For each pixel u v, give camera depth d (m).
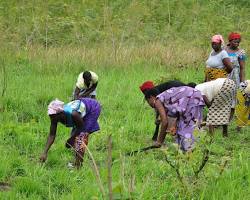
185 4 51.56
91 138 18.34
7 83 26.75
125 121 21.61
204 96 19.83
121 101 24.61
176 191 13.55
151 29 42.88
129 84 27.59
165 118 16.05
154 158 16.98
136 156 16.23
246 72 31.66
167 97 16.38
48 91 25.89
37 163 16.05
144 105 24.00
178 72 30.67
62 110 15.77
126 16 45.31
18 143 18.20
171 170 15.17
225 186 13.94
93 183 14.26
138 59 33.59
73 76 29.66
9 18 42.66
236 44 22.28
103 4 48.81
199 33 43.50
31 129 19.70
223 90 19.88
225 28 44.41
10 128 19.42
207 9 49.66
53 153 17.12
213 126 20.31
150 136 19.88
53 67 31.19
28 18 43.09
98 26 43.16
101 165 15.73
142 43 39.47
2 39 36.88
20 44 37.97
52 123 15.94
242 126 21.44
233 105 22.05
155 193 13.66
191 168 14.44
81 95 20.62
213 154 18.20
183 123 16.33
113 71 30.97
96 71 30.97
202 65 32.75
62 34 41.44
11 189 14.18
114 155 16.81
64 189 14.38
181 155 13.54
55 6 47.22
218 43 21.53
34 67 31.31
